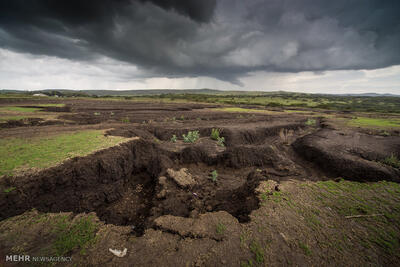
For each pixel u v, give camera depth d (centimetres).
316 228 618
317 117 3688
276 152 1352
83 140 1073
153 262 462
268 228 610
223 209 748
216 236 563
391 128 2197
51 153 823
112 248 494
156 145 1303
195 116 3002
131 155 1039
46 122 1719
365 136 1739
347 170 1062
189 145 1361
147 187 953
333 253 525
